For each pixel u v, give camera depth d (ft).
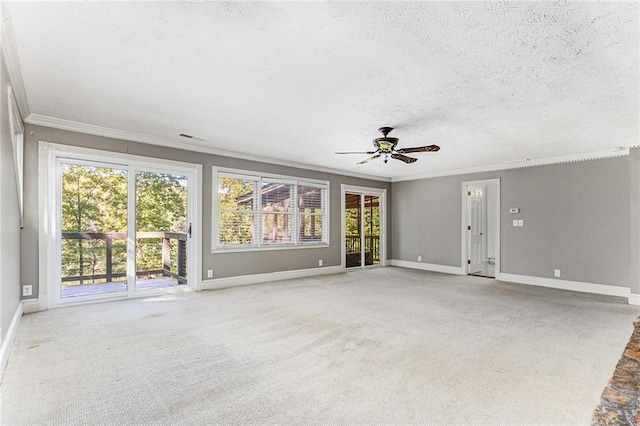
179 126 13.52
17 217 11.10
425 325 11.40
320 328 11.03
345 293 16.49
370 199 26.84
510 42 6.97
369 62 7.97
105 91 9.96
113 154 14.42
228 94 10.08
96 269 14.17
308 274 21.84
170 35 6.91
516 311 13.25
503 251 20.52
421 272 23.63
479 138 14.64
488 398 6.71
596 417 1.81
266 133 14.37
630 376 2.19
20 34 6.86
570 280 17.80
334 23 6.40
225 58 7.88
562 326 11.36
